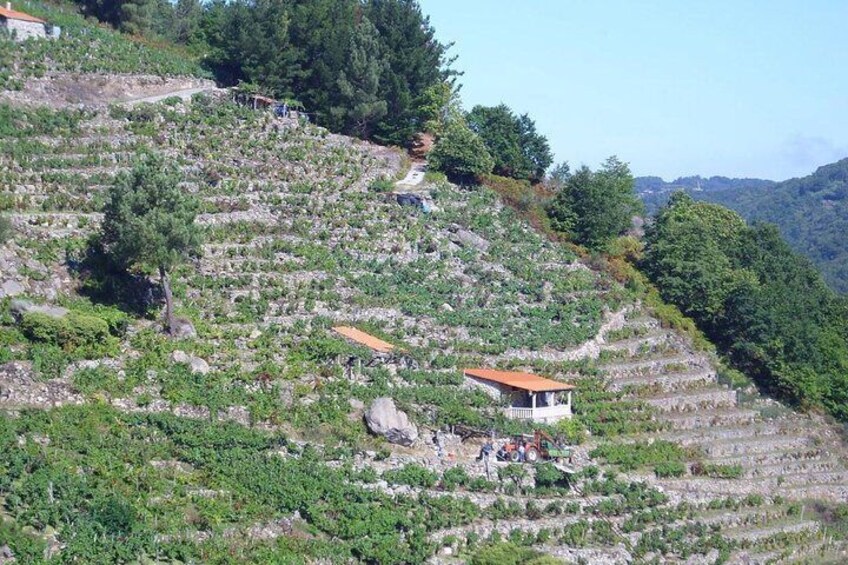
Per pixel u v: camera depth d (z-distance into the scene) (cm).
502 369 9969
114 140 10800
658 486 9094
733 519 9094
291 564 6525
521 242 12156
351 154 12438
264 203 10831
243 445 7581
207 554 6356
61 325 7800
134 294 8956
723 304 12225
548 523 8000
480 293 10912
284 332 9206
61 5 14062
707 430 10500
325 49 13662
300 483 7344
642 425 10012
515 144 14075
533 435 8812
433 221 11688
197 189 10600
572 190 13000
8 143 9981
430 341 9862
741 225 14088
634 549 8100
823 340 12419
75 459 6762
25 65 11469
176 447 7331
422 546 7162
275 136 12075
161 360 8081
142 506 6550
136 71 12550
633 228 14362
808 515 9681
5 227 8456
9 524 5950
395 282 10556
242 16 13488
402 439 8281
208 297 9350
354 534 7075
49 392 7388
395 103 13550
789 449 10694
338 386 8550
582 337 10806
